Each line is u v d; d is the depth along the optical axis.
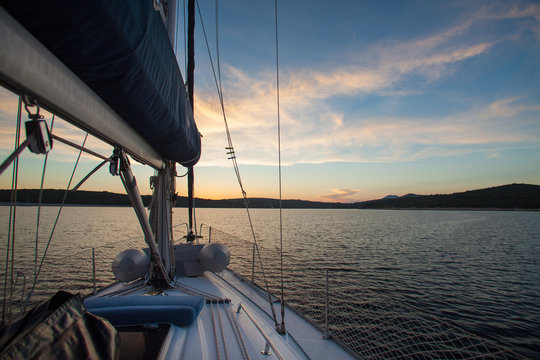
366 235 46.53
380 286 15.54
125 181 2.79
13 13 1.05
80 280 11.89
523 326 10.73
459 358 7.59
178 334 2.61
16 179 1.36
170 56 2.51
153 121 2.46
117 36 1.34
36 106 1.32
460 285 16.70
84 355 1.40
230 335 2.87
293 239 39.28
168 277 4.69
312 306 10.82
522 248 33.66
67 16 1.10
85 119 1.64
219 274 6.30
